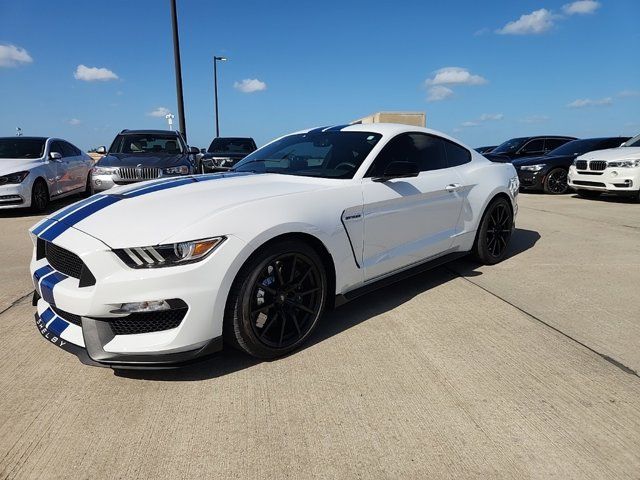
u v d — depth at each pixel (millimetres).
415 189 3613
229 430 2158
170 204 2680
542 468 1886
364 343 3018
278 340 2811
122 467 1928
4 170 8422
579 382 2512
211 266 2426
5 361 2826
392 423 2191
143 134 10125
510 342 2998
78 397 2436
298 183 3170
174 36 13586
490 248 4707
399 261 3559
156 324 2457
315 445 2049
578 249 5465
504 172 4801
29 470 1910
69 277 2561
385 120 18047
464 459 1946
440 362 2754
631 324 3258
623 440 2041
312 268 2898
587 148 11727
